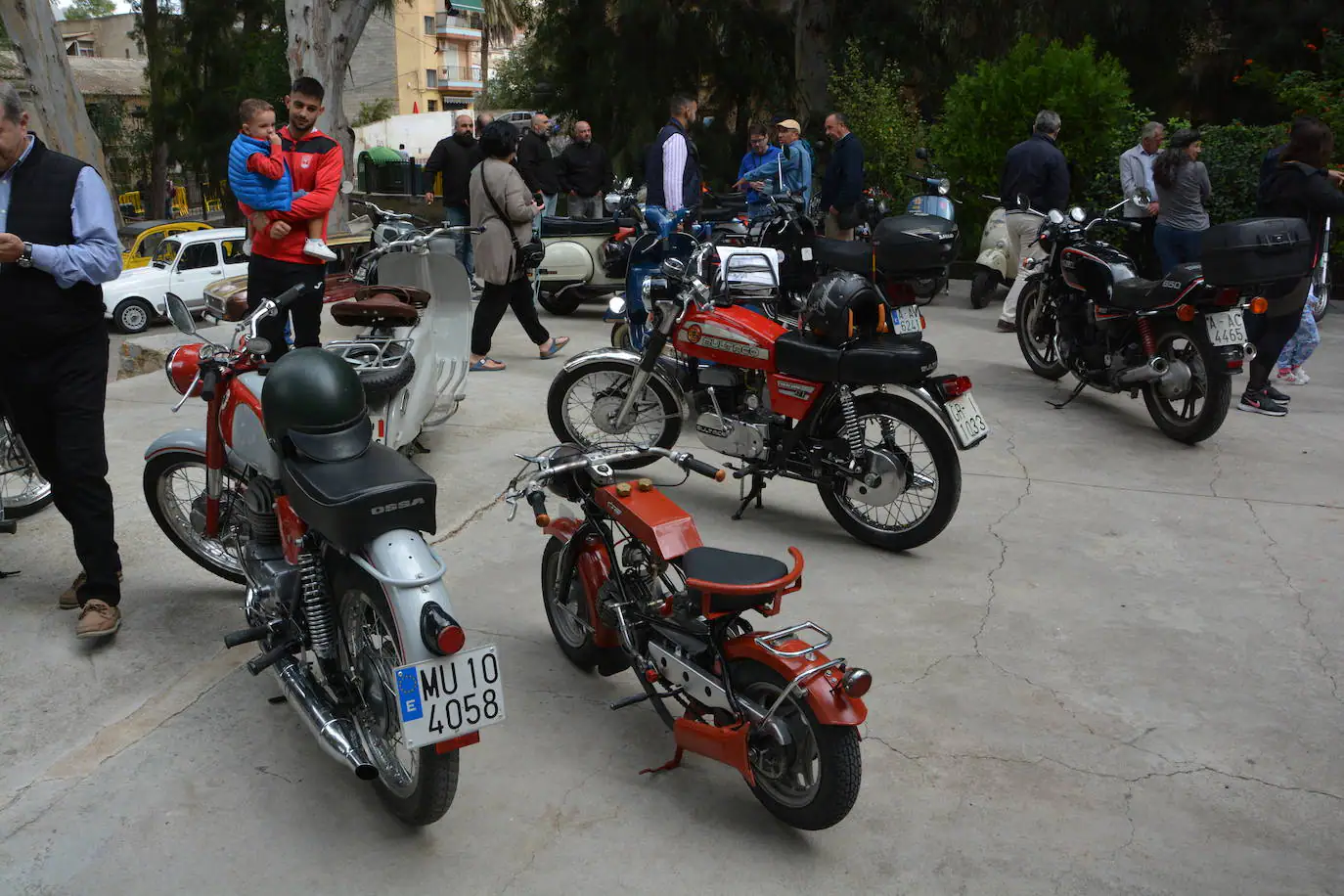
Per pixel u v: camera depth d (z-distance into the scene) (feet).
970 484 19.38
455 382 20.62
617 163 59.57
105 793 10.55
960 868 9.68
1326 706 12.32
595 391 20.49
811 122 53.88
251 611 11.63
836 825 10.21
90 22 219.61
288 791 10.65
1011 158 32.30
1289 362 25.50
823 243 23.50
